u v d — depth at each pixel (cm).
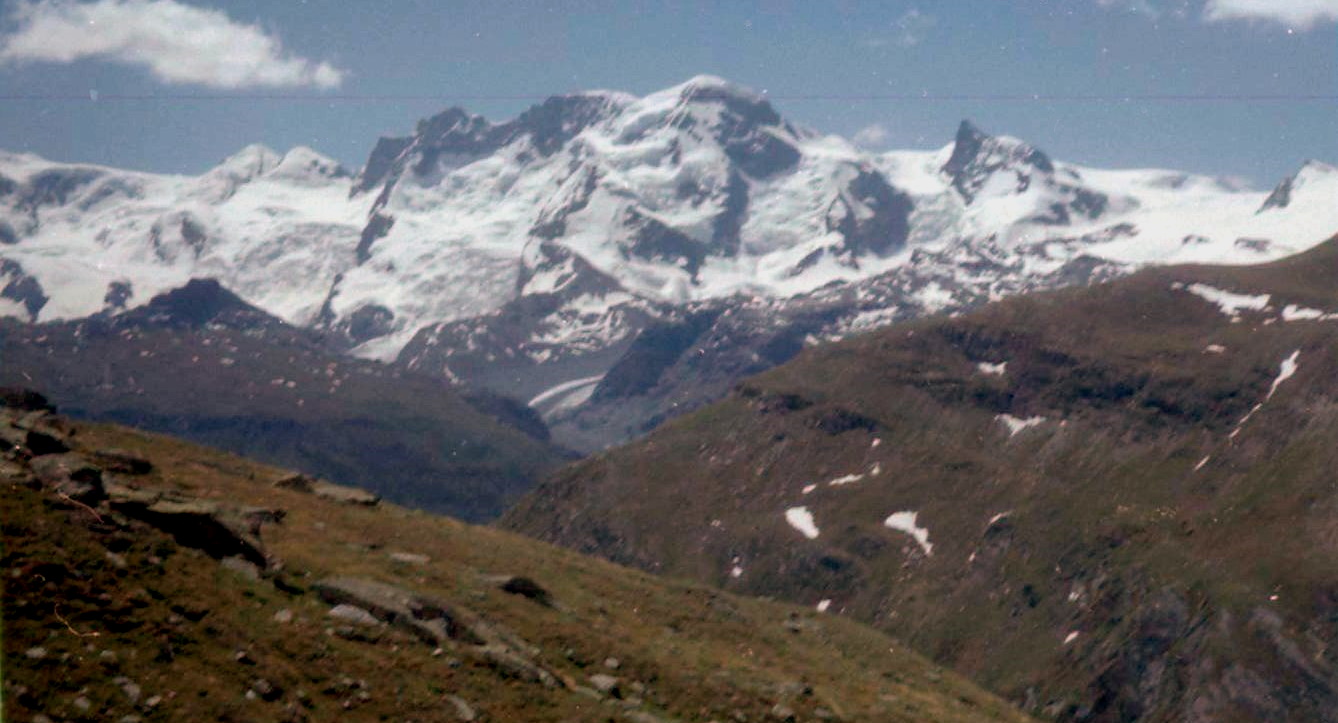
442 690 6694
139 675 5694
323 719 6047
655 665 8412
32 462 7112
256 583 7075
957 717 10306
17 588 5853
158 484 8669
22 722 5112
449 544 10075
